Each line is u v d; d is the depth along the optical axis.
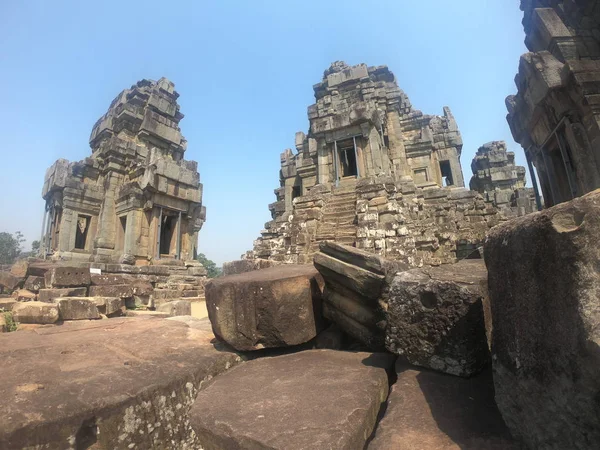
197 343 4.55
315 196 16.52
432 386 2.72
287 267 5.58
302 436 2.04
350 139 19.84
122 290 10.56
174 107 24.88
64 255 18.77
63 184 20.17
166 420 2.95
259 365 3.60
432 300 2.97
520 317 1.88
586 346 1.39
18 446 2.07
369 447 2.11
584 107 7.21
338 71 31.58
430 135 27.33
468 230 16.58
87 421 2.43
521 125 9.59
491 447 1.96
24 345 4.34
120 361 3.62
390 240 12.17
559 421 1.58
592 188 7.11
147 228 18.75
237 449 2.11
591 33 8.11
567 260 1.55
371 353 3.70
